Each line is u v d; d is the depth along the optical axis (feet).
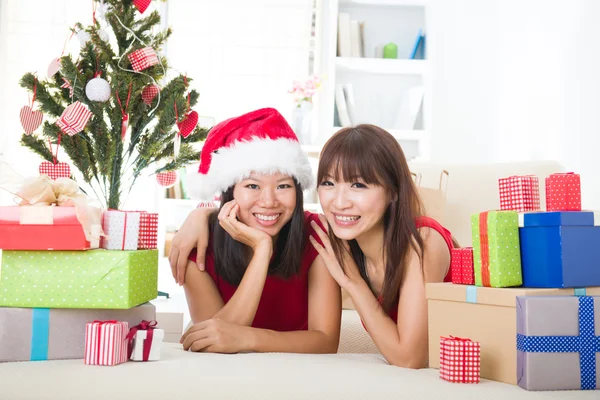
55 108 6.22
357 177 4.61
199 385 3.27
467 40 13.38
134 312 4.29
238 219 5.36
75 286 4.06
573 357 3.56
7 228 4.00
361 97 13.37
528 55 11.78
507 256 3.94
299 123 12.67
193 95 6.67
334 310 5.34
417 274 4.68
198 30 13.98
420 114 13.34
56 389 3.19
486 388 3.50
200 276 5.49
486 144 13.42
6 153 12.69
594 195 9.25
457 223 8.55
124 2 6.22
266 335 4.75
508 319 3.78
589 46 9.43
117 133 6.09
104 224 4.29
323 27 14.10
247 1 14.08
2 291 4.07
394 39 13.53
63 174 6.15
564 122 10.31
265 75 14.08
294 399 3.11
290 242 5.35
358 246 5.29
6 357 4.02
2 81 13.37
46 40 13.56
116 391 3.16
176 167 6.77
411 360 4.49
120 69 5.98
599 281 3.92
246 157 5.14
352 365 4.00
